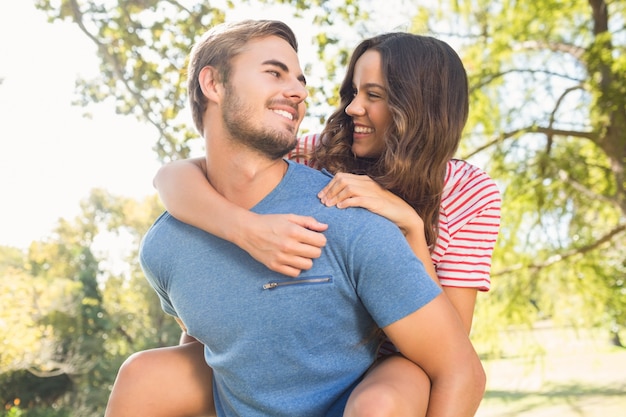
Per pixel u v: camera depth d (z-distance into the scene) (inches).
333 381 61.6
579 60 360.2
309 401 61.1
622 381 644.7
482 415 571.8
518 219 363.3
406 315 57.7
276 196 63.1
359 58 79.2
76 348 662.5
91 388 674.8
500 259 367.6
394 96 73.7
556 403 583.2
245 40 63.0
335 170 80.3
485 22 356.5
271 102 61.5
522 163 364.5
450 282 74.5
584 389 628.4
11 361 580.7
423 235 65.7
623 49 357.7
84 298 690.8
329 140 82.4
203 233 63.6
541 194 358.9
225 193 65.0
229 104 62.1
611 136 348.8
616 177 356.5
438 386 58.6
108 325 693.3
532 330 375.6
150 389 70.1
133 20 258.5
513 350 379.2
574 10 372.2
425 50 75.3
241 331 61.0
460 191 77.6
